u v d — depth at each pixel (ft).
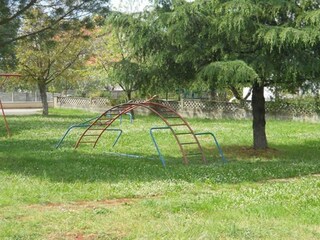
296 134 67.41
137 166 39.58
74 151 48.88
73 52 102.99
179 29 43.88
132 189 29.66
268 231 20.31
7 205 25.02
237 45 43.75
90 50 105.09
